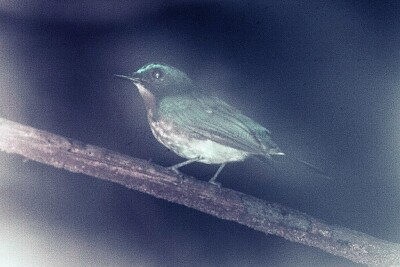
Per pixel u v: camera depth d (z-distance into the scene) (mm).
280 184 3209
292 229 3047
